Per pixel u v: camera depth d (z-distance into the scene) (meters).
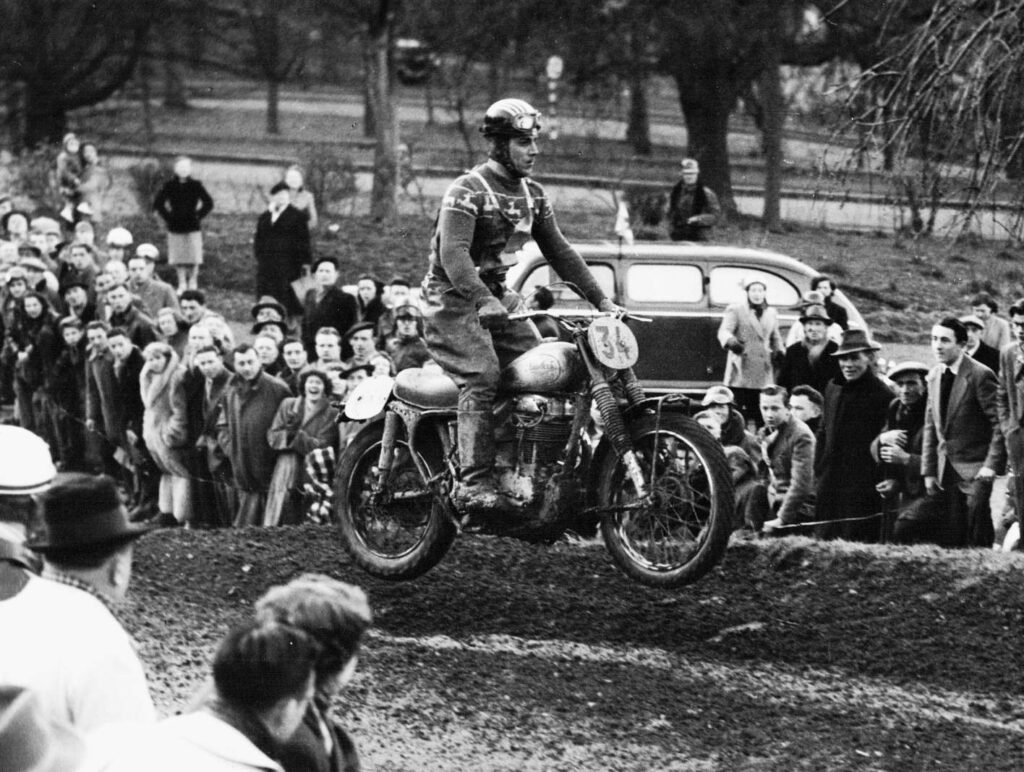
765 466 13.92
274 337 18.00
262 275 27.39
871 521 13.49
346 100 58.50
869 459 13.45
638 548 10.20
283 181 27.41
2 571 5.51
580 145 37.66
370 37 33.78
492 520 10.27
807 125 26.00
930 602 11.13
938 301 26.12
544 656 10.55
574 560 12.26
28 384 20.64
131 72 39.72
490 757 8.70
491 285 10.41
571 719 9.36
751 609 11.37
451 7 31.98
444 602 11.65
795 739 9.13
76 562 5.61
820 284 19.59
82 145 35.22
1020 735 9.27
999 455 13.01
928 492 13.24
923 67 13.77
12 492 5.67
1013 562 11.47
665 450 10.16
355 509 11.38
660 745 9.00
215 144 48.34
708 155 32.84
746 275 20.50
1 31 37.25
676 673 10.30
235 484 16.05
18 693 3.42
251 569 12.27
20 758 3.36
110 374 18.34
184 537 12.98
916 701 9.95
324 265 20.50
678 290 20.47
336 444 15.49
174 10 37.66
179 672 9.63
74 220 32.38
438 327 10.29
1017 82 12.84
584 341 9.96
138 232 33.78
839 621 11.06
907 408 13.43
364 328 16.53
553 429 10.12
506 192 10.23
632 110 39.19
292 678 4.50
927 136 13.45
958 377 13.13
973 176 13.16
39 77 38.06
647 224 31.44
